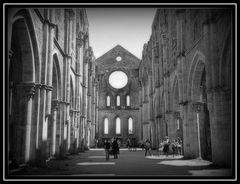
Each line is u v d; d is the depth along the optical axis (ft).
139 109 220.43
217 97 62.90
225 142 61.46
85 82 151.64
